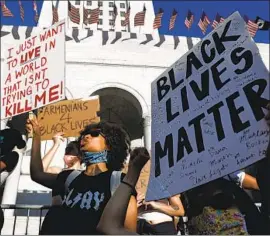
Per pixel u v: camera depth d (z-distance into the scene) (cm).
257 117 307
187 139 371
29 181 2503
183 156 366
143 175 611
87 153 388
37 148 450
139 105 2992
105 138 391
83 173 388
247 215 368
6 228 1420
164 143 398
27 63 630
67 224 345
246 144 308
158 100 434
